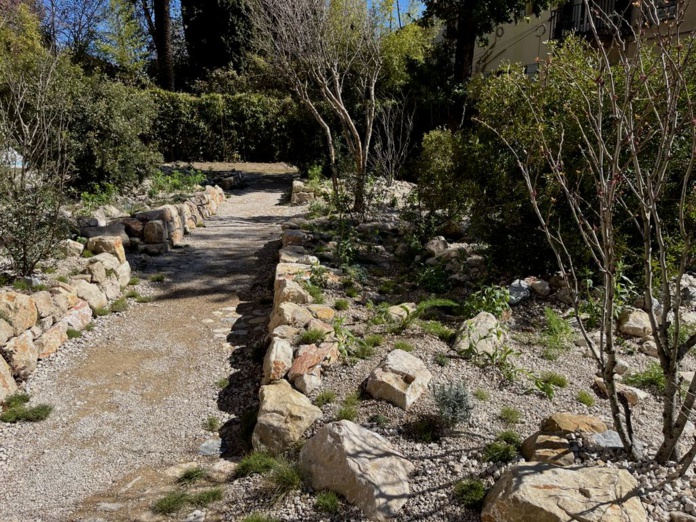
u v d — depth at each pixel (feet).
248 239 31.22
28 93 26.21
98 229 25.89
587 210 16.80
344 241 23.68
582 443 9.57
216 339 17.71
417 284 20.66
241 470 10.53
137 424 12.88
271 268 25.30
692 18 26.86
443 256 22.34
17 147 21.76
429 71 46.50
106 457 11.60
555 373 13.06
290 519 9.11
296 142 56.08
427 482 9.46
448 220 26.27
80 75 35.96
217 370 15.58
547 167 17.19
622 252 16.22
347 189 31.89
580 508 7.76
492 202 19.20
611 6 35.68
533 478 8.41
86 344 17.24
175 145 67.21
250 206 43.16
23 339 14.99
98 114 34.04
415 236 25.22
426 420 11.07
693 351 14.14
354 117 49.90
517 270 19.10
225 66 81.82
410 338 14.97
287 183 55.77
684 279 18.06
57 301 17.42
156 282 23.30
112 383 14.85
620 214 16.48
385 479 9.31
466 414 10.73
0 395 13.48
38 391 14.38
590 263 17.81
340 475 9.46
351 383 12.69
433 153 24.21
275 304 18.47
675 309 8.53
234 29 79.92
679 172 16.43
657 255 16.44
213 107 67.36
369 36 32.73
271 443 11.12
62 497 10.30
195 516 9.48
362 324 16.06
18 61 30.17
